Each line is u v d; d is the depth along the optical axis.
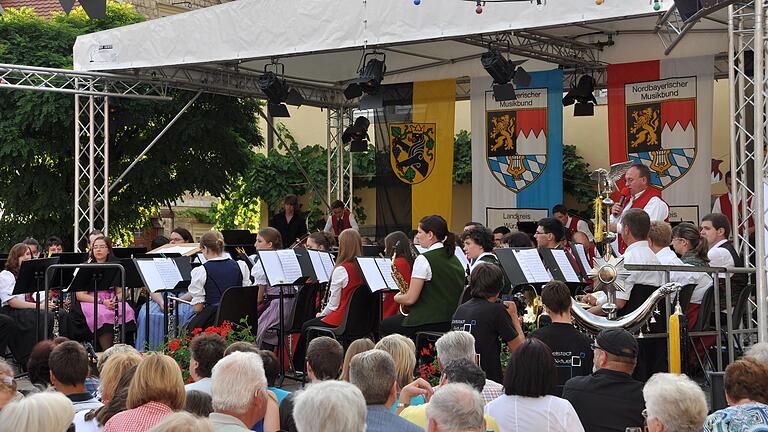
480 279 6.08
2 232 16.86
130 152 16.41
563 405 4.20
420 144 13.70
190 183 16.94
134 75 13.02
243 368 3.92
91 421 4.35
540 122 12.73
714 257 8.27
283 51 11.08
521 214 12.88
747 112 10.78
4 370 4.30
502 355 6.38
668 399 3.57
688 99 11.80
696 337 7.78
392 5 10.32
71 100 15.34
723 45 11.57
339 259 8.46
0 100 15.49
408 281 8.01
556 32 11.99
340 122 15.72
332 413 3.01
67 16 18.22
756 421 3.79
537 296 7.21
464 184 18.56
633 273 6.48
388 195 13.94
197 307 8.78
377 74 11.83
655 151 12.02
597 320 6.13
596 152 17.36
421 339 7.64
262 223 20.77
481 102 13.20
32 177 16.20
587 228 12.05
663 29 11.80
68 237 16.92
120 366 4.75
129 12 18.66
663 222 7.05
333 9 10.70
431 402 3.34
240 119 16.89
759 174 6.53
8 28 16.52
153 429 2.79
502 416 4.20
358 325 8.30
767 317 6.46
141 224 17.78
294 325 8.85
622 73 12.27
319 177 19.66
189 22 11.82
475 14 9.80
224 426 3.82
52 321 9.57
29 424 3.25
